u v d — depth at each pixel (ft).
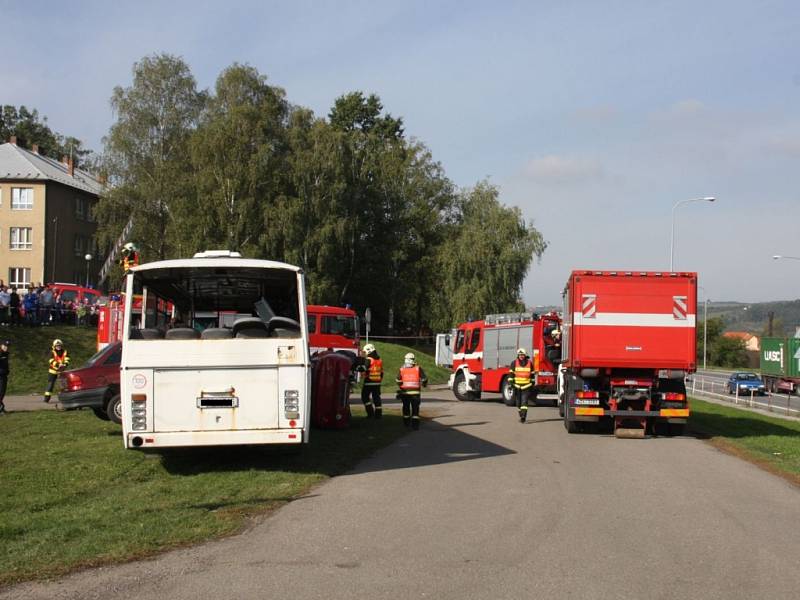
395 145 238.07
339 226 181.27
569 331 56.54
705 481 36.35
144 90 184.75
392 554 22.54
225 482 33.94
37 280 201.98
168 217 181.68
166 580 19.92
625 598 18.57
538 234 200.23
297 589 19.13
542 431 58.44
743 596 18.85
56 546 23.00
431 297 213.46
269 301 43.91
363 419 64.54
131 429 34.86
